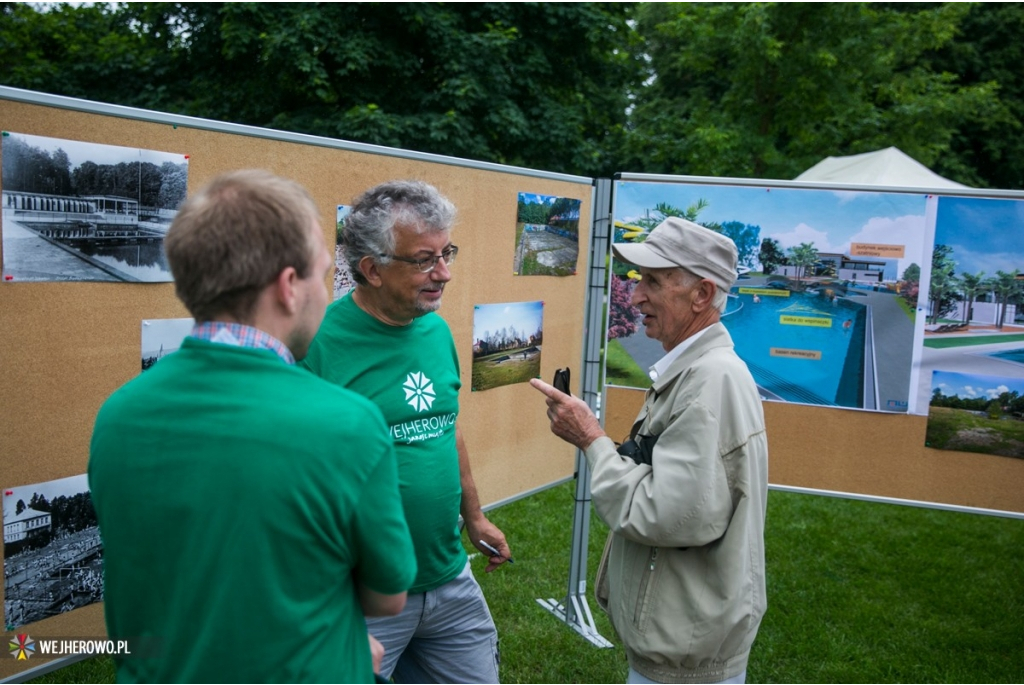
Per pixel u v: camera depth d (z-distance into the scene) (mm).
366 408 1147
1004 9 16281
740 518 1780
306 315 1178
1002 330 3361
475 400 3207
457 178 2957
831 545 4992
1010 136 16172
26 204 1825
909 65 15500
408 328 1983
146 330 2131
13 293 1838
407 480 1919
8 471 1893
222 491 1050
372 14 11070
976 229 3350
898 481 3551
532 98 12555
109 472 1112
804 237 3523
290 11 10742
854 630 3875
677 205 3568
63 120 1872
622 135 14953
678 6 12227
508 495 3482
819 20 10992
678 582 1839
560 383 2242
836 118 11578
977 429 3424
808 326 3570
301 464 1053
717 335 1920
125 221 2029
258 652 1055
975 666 3562
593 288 3480
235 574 1043
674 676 1868
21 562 1956
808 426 3621
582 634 3604
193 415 1081
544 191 3420
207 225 1078
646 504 1757
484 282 3148
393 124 10195
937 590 4383
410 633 2057
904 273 3443
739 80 11859
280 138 2355
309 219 1149
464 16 12164
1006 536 5340
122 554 1110
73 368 1981
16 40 12898
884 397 3521
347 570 1151
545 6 12258
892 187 3416
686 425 1768
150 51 12547
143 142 2035
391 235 1791
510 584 4133
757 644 3699
